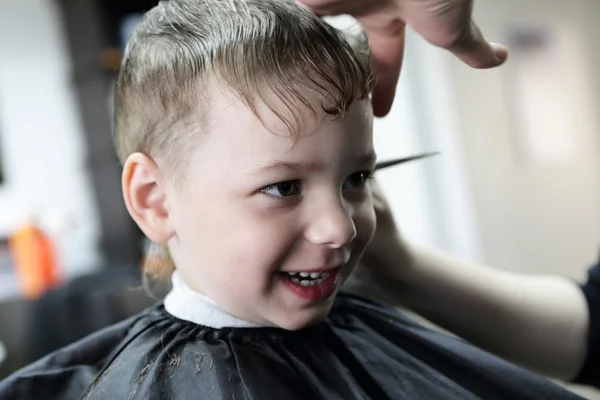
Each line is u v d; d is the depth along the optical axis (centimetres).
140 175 47
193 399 44
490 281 65
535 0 178
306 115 41
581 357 66
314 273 45
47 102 164
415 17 42
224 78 42
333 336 53
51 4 164
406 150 154
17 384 48
